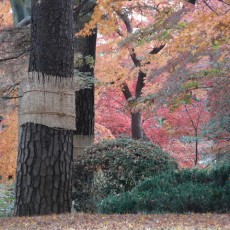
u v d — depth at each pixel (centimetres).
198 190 1063
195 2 1208
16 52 1423
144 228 723
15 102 1644
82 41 1700
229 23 1174
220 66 1360
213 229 704
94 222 819
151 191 1127
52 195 1115
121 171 1348
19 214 1115
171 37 1330
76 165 1390
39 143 1120
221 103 1288
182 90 1358
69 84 1153
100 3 1448
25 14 1661
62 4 1144
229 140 1794
